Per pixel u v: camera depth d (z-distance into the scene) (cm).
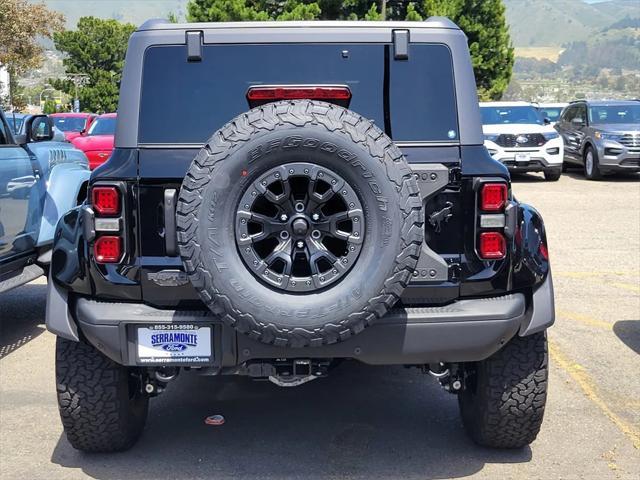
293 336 341
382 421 484
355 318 341
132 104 386
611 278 879
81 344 405
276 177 339
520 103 1973
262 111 340
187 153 379
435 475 409
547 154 1856
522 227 394
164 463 425
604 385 540
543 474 410
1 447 446
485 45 3866
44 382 557
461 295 376
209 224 338
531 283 382
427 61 393
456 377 411
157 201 374
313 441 454
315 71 396
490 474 410
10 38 2922
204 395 530
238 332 357
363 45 395
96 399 406
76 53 7606
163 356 371
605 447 443
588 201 1527
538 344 404
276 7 3178
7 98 3516
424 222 362
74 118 2464
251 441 454
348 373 573
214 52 394
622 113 1972
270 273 341
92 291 378
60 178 699
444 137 388
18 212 627
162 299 374
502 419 411
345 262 342
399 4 3281
